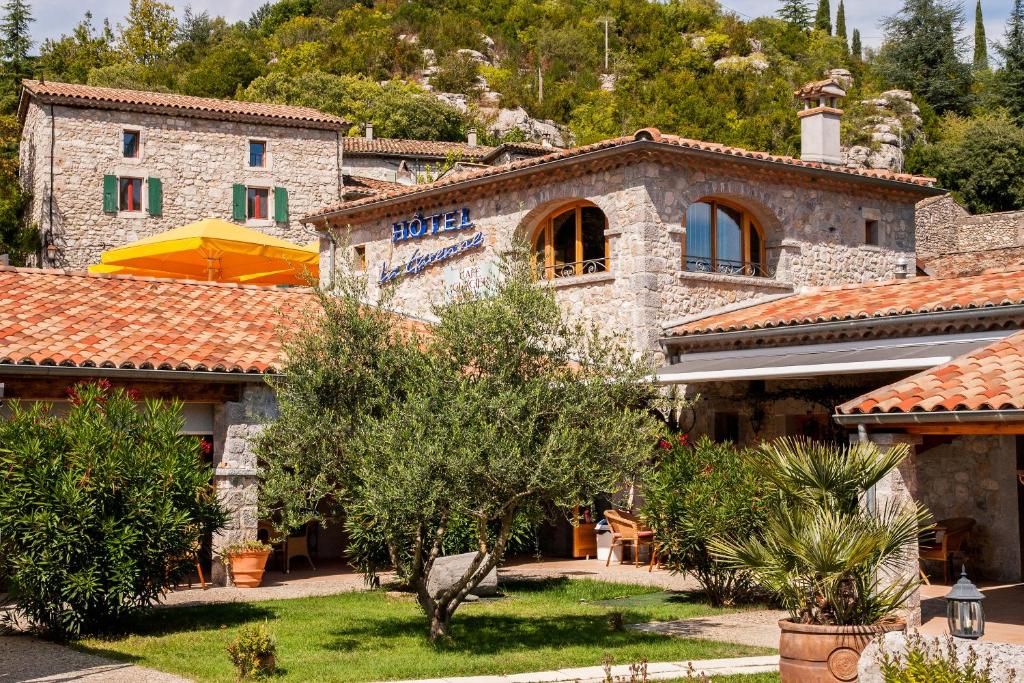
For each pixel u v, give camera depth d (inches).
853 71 3885.3
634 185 856.9
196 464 547.2
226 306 813.2
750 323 792.3
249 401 698.2
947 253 1710.1
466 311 471.8
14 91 2527.1
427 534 532.1
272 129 1761.8
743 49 3966.5
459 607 616.7
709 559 610.5
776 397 827.4
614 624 536.1
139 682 409.1
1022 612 589.9
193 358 679.1
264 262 1077.1
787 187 942.4
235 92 3346.5
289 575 767.7
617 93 3558.1
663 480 627.2
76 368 634.8
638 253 850.1
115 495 516.7
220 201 1717.5
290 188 1766.7
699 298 882.1
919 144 2952.8
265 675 426.3
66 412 649.0
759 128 2933.1
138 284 829.8
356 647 491.8
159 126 1685.5
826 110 1001.5
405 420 446.0
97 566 508.7
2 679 415.5
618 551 850.8
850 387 780.0
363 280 519.5
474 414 442.6
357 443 460.1
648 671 432.1
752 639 512.1
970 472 736.3
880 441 526.3
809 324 751.1
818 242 961.5
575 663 452.1
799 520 410.6
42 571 494.6
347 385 485.7
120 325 722.8
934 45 3764.8
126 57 3695.9
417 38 3993.6
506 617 581.9
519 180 941.2
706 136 2960.1
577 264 919.7
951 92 3656.5
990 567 722.2
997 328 661.3
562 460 437.4
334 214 1124.5
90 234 1631.4
